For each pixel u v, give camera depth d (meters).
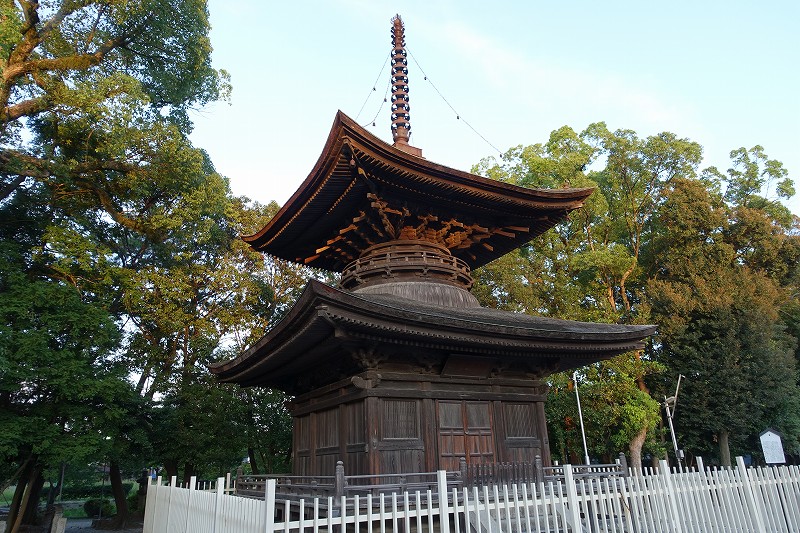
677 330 40.47
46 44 25.12
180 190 27.94
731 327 39.62
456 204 18.23
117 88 22.75
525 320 17.52
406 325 13.11
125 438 27.78
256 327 34.16
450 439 14.94
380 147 15.05
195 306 34.53
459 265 19.48
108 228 32.50
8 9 20.12
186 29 28.30
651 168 50.03
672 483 12.43
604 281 46.38
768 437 26.53
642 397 36.09
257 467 38.22
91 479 52.16
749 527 12.95
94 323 23.02
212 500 11.52
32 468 23.72
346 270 19.55
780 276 48.62
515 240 21.38
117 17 25.61
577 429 38.06
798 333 46.47
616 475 14.55
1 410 21.38
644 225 52.38
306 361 15.95
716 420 37.91
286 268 37.88
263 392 34.66
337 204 18.25
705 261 44.06
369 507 9.58
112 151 23.50
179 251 34.72
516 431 16.56
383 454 13.64
